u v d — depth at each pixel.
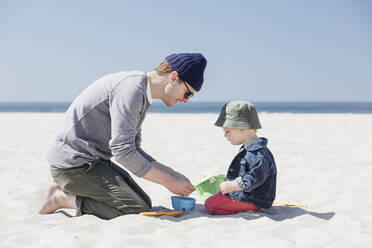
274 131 9.29
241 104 2.53
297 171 4.25
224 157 5.30
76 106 2.45
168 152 5.79
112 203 2.45
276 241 1.99
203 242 1.99
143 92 2.38
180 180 2.56
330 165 4.59
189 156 5.39
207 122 12.98
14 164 4.62
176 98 2.49
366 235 2.05
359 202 2.88
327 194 3.16
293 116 16.86
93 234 2.11
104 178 2.44
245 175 2.39
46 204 2.56
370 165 4.53
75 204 2.52
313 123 12.05
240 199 2.51
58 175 2.48
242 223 2.29
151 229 2.20
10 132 9.14
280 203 2.85
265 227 2.21
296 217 2.38
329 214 2.53
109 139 2.48
